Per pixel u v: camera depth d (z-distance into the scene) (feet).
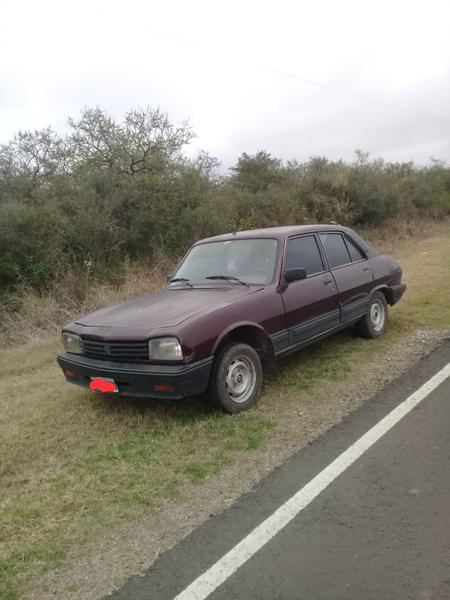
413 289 30.68
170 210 40.09
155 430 13.52
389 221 70.64
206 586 7.84
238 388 14.32
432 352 18.52
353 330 21.08
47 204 35.06
